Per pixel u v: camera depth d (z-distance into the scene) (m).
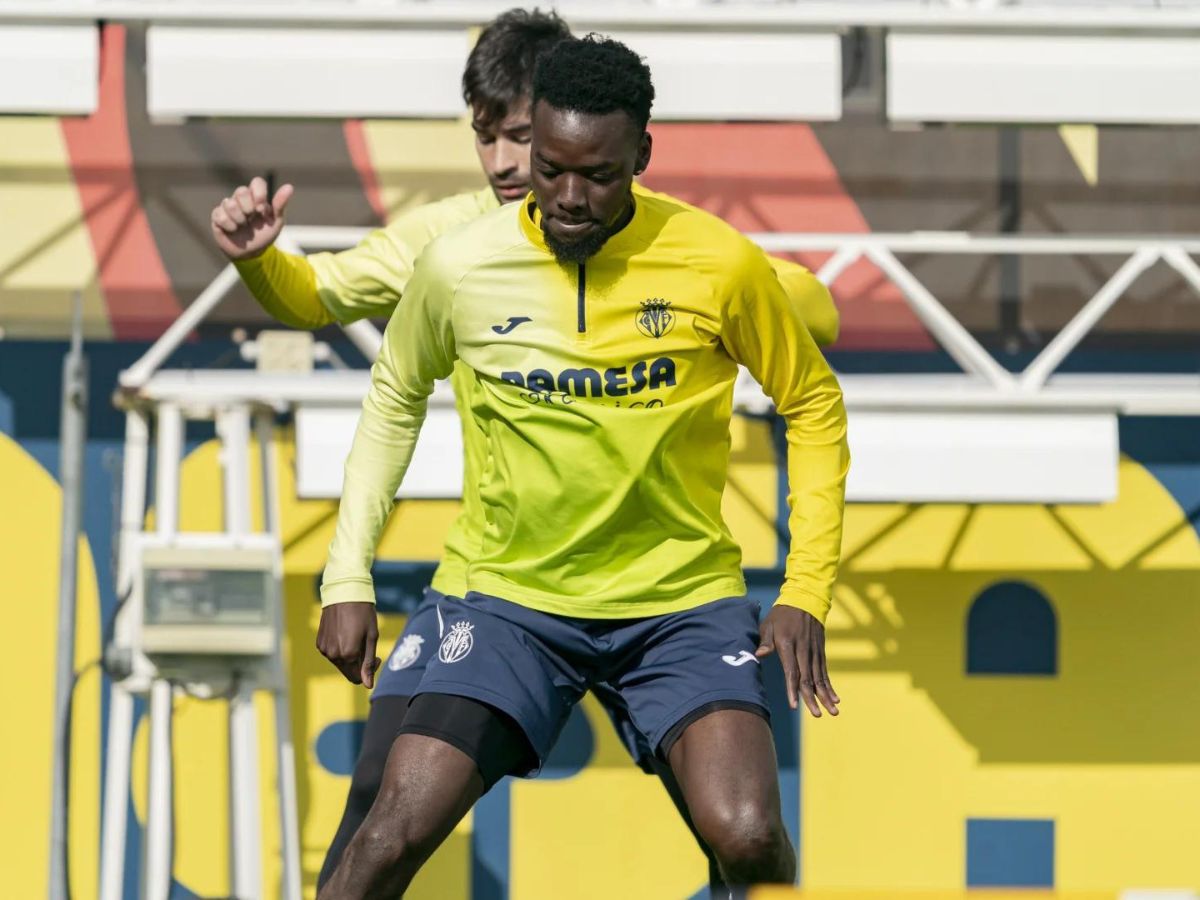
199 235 18.64
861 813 18.62
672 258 8.42
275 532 17.45
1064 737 18.78
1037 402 16.98
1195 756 18.81
